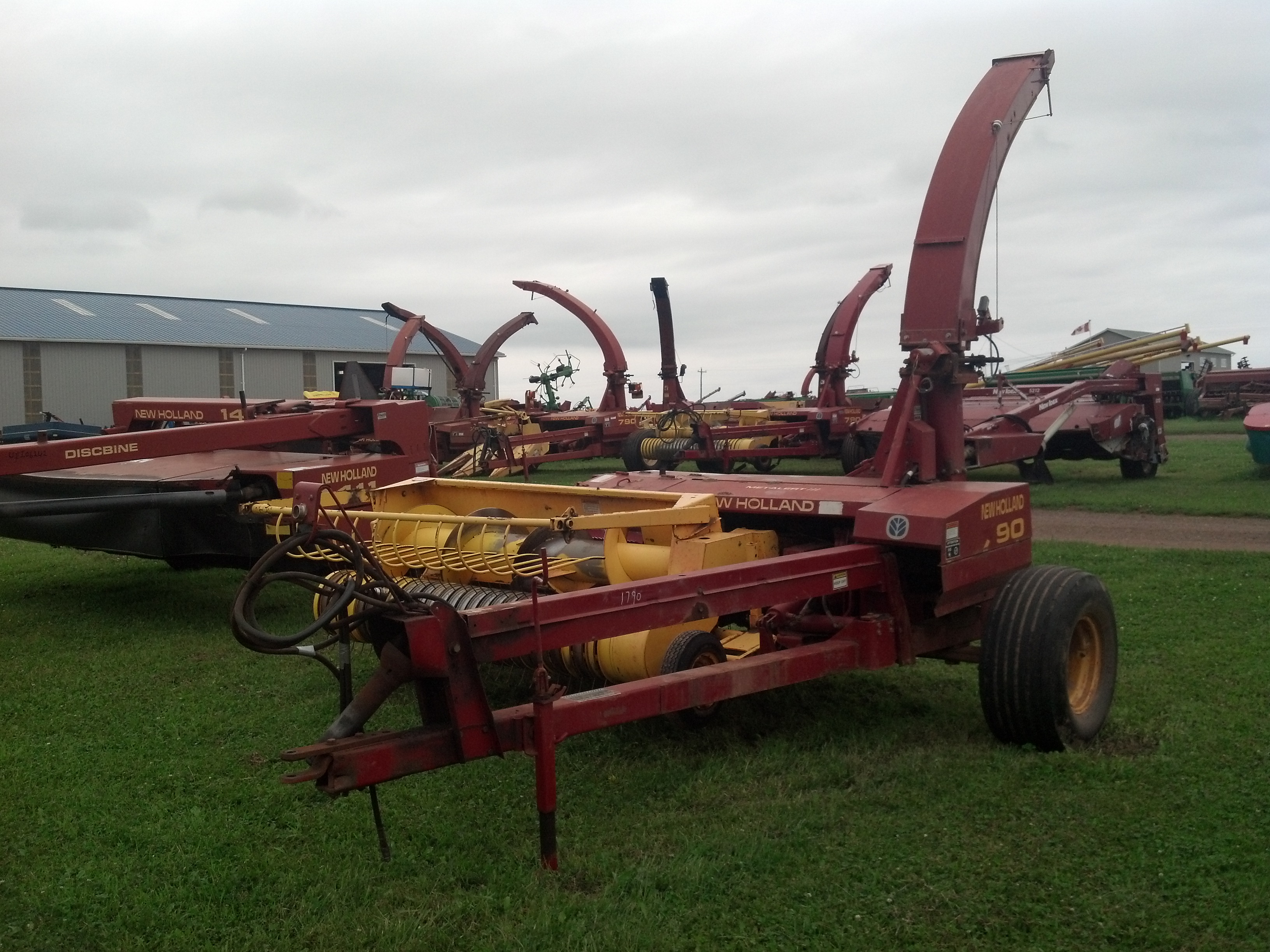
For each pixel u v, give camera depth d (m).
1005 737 4.91
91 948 3.35
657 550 5.43
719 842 3.92
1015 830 4.00
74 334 37.47
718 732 5.20
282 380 42.62
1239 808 4.14
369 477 8.59
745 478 6.27
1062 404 17.25
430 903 3.55
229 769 4.89
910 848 3.85
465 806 4.33
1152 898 3.46
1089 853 3.80
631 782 4.58
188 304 46.50
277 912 3.53
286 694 6.15
